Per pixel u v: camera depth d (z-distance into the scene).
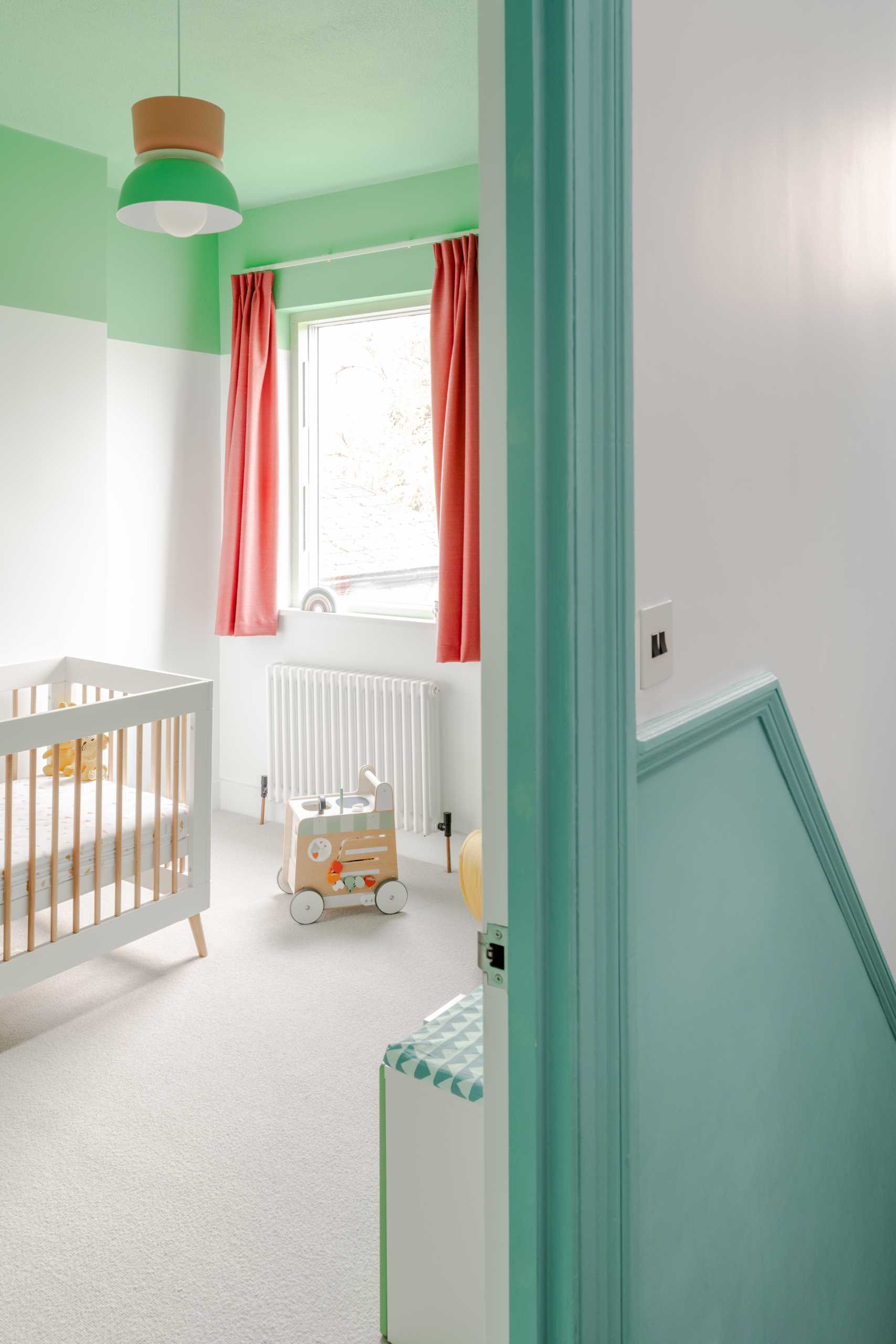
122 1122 2.36
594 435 0.96
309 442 4.51
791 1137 1.61
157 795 3.09
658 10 1.08
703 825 1.29
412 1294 1.66
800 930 1.65
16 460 3.63
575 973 0.97
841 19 1.66
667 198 1.11
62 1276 1.88
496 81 0.94
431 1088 1.58
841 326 1.73
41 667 3.66
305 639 4.43
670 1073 1.20
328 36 2.73
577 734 0.96
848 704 1.89
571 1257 0.99
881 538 2.03
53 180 3.65
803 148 1.52
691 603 1.23
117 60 2.89
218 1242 1.98
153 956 3.25
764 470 1.44
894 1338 2.21
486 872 1.02
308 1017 2.86
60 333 3.72
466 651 3.74
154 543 4.40
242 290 4.32
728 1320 1.38
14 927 3.22
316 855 3.53
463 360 3.69
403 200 3.93
